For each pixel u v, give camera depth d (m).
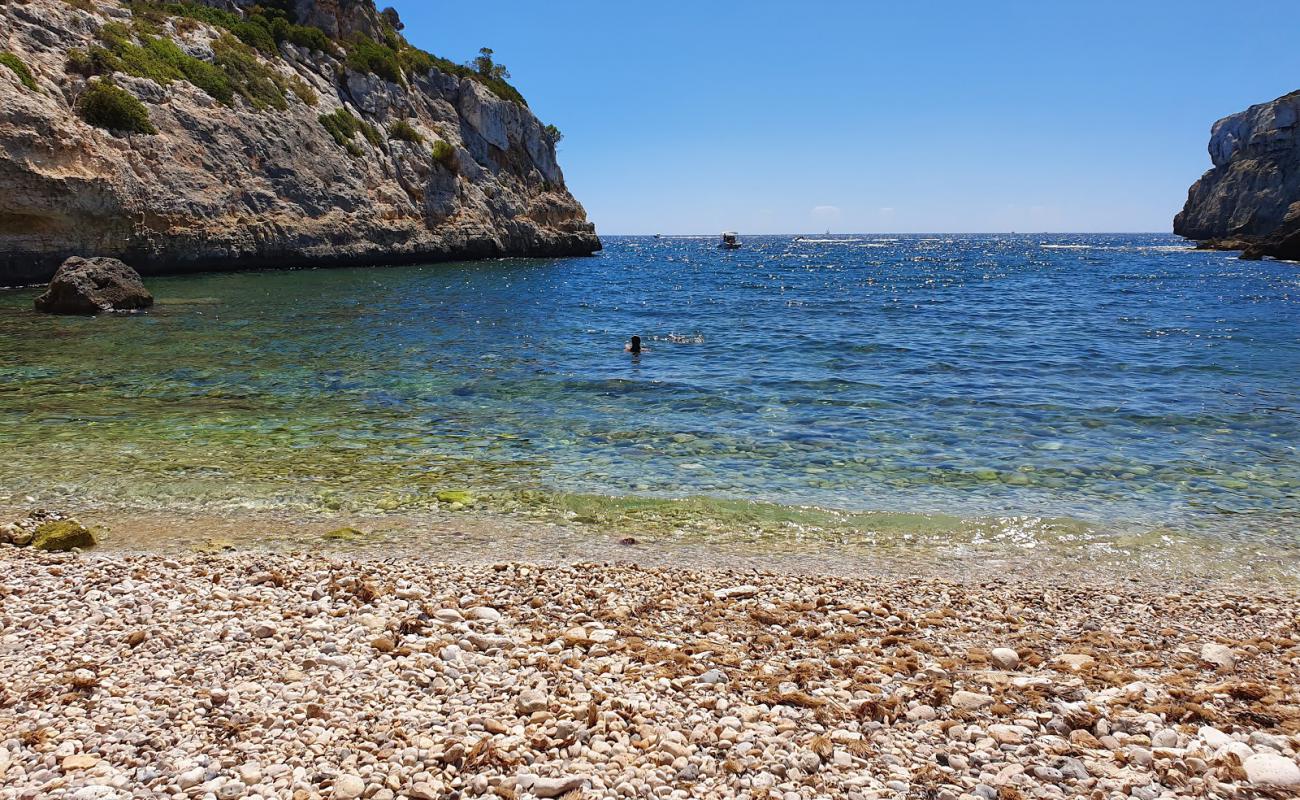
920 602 8.35
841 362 23.53
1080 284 57.97
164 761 4.94
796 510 11.38
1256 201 119.50
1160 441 15.02
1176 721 5.63
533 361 23.03
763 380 20.61
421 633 7.03
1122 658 6.98
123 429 14.95
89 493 11.59
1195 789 4.77
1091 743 5.33
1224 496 12.08
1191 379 20.95
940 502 11.80
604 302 41.41
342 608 7.53
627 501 11.69
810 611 7.91
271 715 5.50
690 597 8.30
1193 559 9.84
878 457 13.99
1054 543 10.33
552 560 9.56
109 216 42.09
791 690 6.07
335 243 57.03
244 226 50.34
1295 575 9.40
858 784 4.84
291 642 6.76
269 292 39.81
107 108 43.09
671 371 21.77
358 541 10.05
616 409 17.36
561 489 12.19
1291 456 14.04
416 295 41.25
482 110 78.38
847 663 6.61
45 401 16.89
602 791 4.71
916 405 17.92
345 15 71.19
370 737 5.28
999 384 20.28
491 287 47.66
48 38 43.56
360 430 15.33
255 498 11.57
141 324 28.00
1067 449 14.51
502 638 6.91
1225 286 53.94
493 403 17.75
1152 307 40.34
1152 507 11.62
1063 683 6.25
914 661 6.62
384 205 62.16
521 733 5.35
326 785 4.75
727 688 6.09
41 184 38.06
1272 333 29.95
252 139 52.69
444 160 71.00
